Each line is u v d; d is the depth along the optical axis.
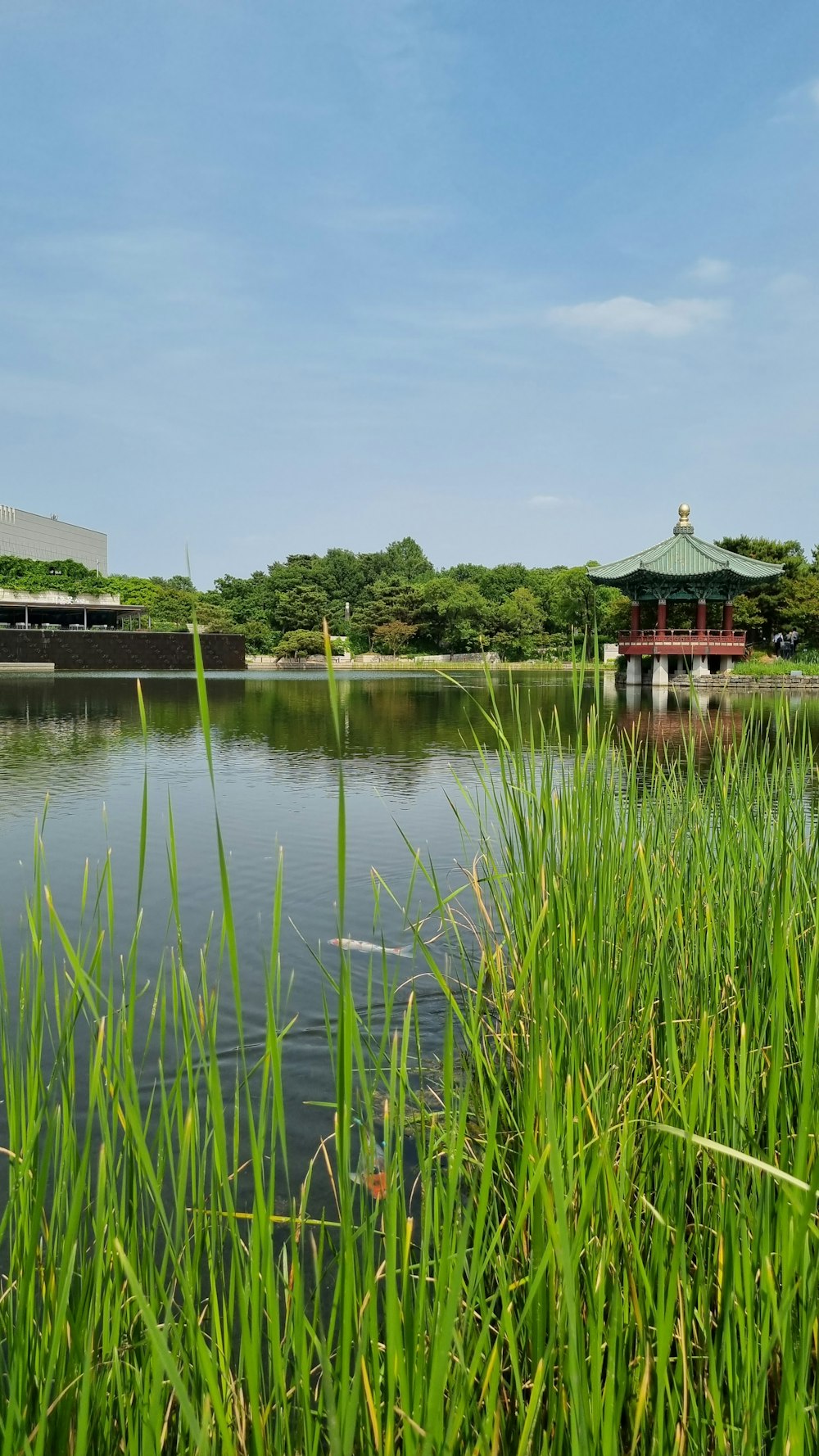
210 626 56.69
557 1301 1.06
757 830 2.48
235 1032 2.87
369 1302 1.01
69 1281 1.00
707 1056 1.34
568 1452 1.03
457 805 6.80
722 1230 1.21
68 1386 1.00
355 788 7.64
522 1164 1.20
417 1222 1.84
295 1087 2.52
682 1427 1.07
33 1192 1.15
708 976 1.92
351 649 58.34
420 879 4.72
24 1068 1.31
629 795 2.33
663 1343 1.01
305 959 3.55
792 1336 1.01
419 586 58.56
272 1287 0.96
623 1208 1.21
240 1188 1.97
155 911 4.18
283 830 5.94
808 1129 1.02
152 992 3.15
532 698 21.06
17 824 5.98
